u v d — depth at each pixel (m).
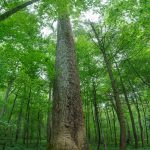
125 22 14.69
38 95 24.27
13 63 14.03
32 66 15.34
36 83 17.30
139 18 13.34
